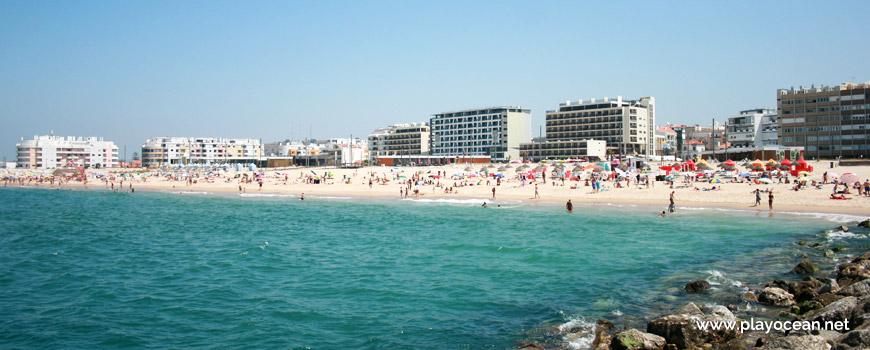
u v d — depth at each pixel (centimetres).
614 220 5038
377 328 2100
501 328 2038
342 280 2878
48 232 4994
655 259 3188
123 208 7544
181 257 3622
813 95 14188
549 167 11606
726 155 13500
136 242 4306
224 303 2481
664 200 6450
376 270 3109
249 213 6606
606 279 2727
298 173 14125
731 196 6297
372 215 6088
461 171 12875
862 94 13525
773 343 1484
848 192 5869
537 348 1747
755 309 2034
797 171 7375
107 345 2002
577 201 6844
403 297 2514
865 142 13450
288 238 4412
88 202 8750
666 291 2427
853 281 2238
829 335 1580
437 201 7544
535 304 2328
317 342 1975
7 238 4603
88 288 2783
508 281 2761
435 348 1869
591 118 19862
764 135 18100
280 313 2317
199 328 2156
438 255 3528
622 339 1659
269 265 3309
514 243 3900
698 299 2256
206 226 5334
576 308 2233
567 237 4122
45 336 2097
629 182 8250
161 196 9988
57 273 3156
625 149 19125
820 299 1969
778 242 3612
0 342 2038
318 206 7338
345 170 14625
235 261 3450
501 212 6044
